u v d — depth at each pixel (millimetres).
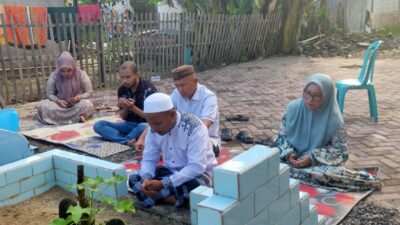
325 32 17172
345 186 3990
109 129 5590
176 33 11523
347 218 3463
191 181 3102
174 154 3258
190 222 2893
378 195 3896
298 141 4371
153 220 3023
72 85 6770
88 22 9422
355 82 6566
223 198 2256
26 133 6023
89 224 2322
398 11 19766
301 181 4133
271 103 7977
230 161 2363
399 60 13258
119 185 3170
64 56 6730
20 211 3176
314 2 16484
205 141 3164
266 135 5973
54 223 2191
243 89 9414
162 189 3109
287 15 15258
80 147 5344
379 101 7855
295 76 11016
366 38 16953
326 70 11852
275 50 15516
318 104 4129
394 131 5945
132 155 5078
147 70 10867
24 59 8625
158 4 17531
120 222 2438
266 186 2432
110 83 9914
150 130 3287
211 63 12891
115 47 10109
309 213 3039
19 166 3330
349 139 5605
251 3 14406
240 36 13734
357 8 18344
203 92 4473
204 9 14406
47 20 9555
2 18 8250
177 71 4285
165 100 3031
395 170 4504
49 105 6621
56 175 3590
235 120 6781
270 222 2521
